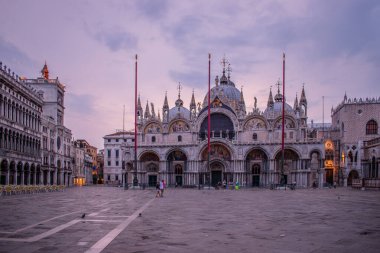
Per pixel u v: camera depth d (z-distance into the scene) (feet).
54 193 221.25
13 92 257.14
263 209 109.60
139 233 62.59
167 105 423.23
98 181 576.20
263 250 49.96
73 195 194.49
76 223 74.28
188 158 396.57
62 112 407.23
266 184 391.24
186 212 98.99
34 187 231.09
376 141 323.37
